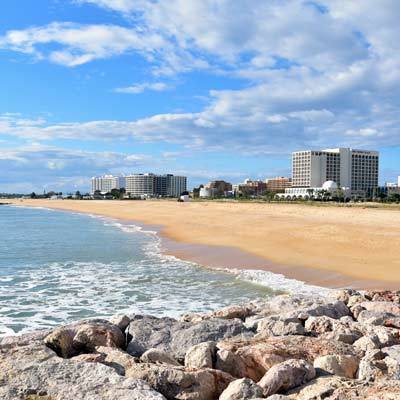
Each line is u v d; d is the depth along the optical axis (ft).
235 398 19.31
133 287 60.08
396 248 87.86
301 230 123.75
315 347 26.07
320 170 615.98
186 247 100.68
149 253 92.22
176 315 46.34
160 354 24.11
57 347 24.77
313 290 57.21
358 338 28.81
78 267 75.92
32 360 21.36
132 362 22.62
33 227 171.22
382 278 63.93
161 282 63.26
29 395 18.53
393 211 202.80
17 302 52.08
